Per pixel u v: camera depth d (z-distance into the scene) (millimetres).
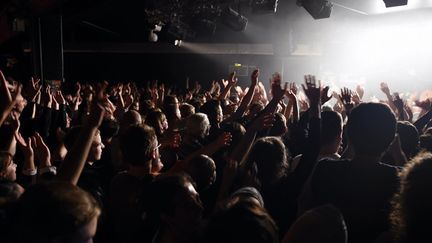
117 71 19625
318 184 2125
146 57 19250
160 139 3404
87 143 1873
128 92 7879
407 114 4887
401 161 2842
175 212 1781
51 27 9742
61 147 2934
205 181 2412
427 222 1311
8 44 13352
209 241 1216
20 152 3426
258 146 2443
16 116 2801
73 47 18031
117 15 15422
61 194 1287
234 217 1227
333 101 9164
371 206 2033
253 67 16531
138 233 2105
